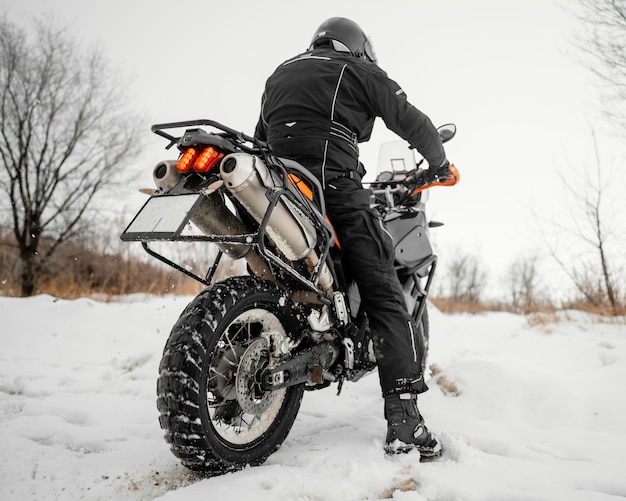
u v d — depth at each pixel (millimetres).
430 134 2658
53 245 13953
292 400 2420
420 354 2525
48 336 5355
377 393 3586
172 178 2049
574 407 2994
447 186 2990
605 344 4598
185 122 1943
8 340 5164
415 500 1920
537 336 5590
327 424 2818
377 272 2488
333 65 2584
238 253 2375
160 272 12750
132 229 1940
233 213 2256
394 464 2203
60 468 2242
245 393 2215
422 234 2980
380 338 2461
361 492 1988
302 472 2094
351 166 2547
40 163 14055
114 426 2822
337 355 2477
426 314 3529
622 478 2115
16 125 13922
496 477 2102
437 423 2795
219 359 2234
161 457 2361
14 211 13469
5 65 14109
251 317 2287
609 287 7832
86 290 12125
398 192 2992
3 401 3287
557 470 2189
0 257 14633
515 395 3146
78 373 4227
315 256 2326
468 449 2322
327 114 2525
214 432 2094
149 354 4695
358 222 2479
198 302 2131
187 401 1973
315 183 2340
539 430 2736
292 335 2424
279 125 2578
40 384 3803
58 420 2910
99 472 2209
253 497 1896
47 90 14367
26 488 2068
